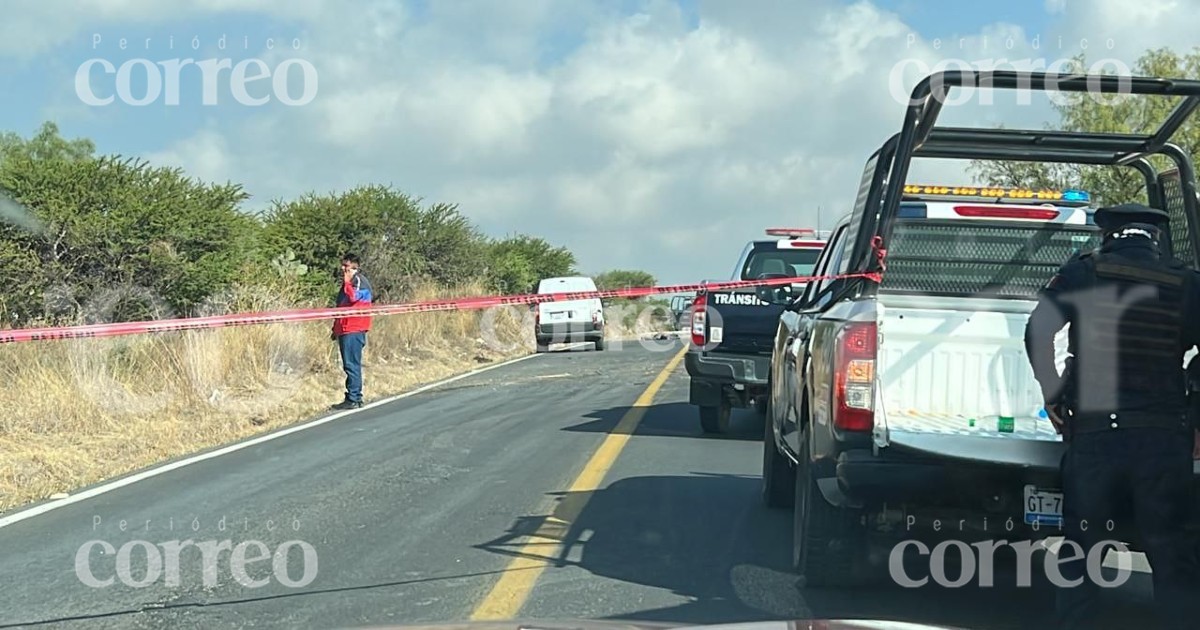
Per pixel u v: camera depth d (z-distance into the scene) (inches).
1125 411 187.2
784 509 322.7
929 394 235.9
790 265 461.7
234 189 768.9
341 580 252.1
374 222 1178.0
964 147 274.1
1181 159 262.7
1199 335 189.8
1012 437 210.5
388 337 894.4
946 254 276.8
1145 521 188.5
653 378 709.9
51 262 679.7
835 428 213.9
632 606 231.5
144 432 491.8
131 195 712.4
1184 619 189.5
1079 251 274.4
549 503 331.9
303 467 397.1
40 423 486.0
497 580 250.4
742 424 499.8
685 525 303.7
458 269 1317.7
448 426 497.0
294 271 954.7
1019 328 235.6
